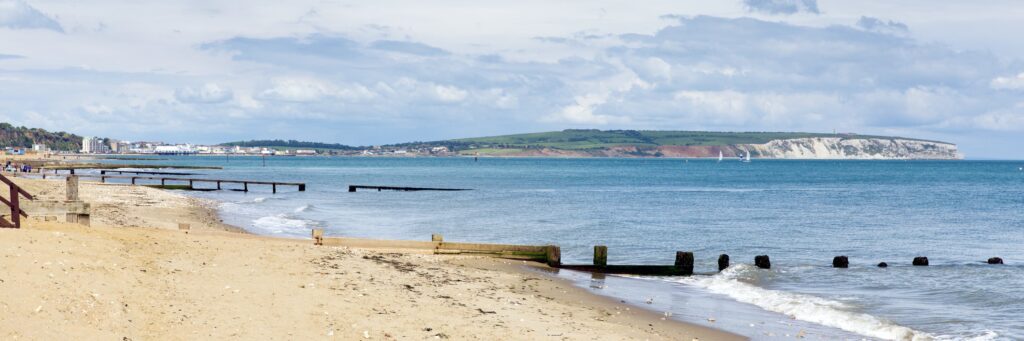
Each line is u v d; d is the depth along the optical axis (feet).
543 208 211.00
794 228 157.79
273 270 65.57
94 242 62.23
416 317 54.75
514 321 56.75
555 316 60.54
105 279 51.39
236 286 57.16
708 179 484.33
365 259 80.28
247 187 312.50
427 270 78.54
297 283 61.57
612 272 89.40
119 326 43.34
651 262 106.11
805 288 80.89
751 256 114.42
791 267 94.27
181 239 74.69
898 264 101.04
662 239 135.23
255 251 73.61
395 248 93.20
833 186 389.19
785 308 68.33
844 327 61.31
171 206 179.52
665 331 58.03
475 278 77.05
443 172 618.85
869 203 247.29
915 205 238.89
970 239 141.28
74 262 53.72
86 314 43.91
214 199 231.30
